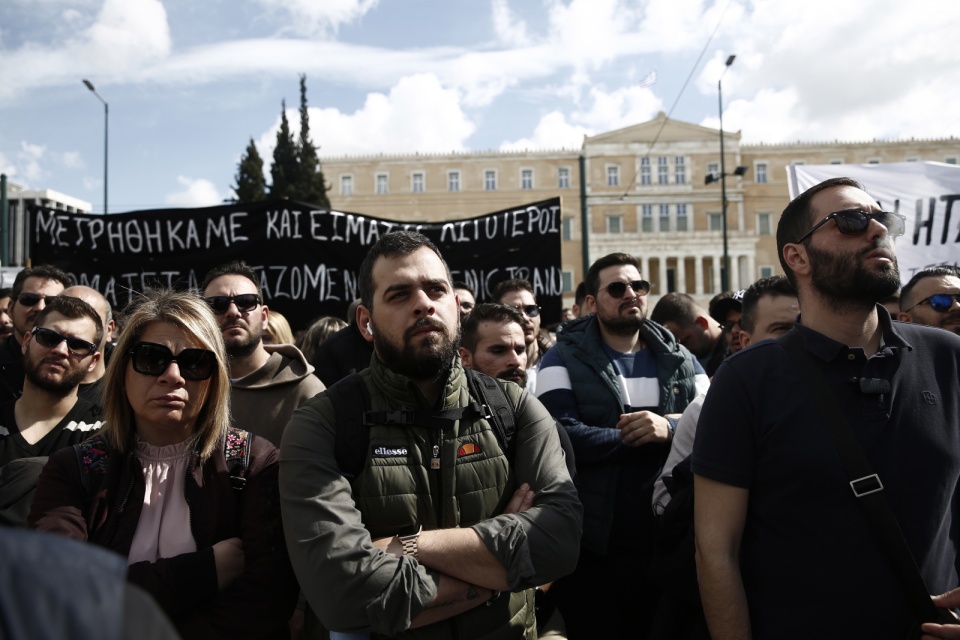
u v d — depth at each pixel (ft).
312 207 20.27
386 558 5.52
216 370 6.84
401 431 6.22
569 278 171.32
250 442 6.98
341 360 12.85
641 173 174.70
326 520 5.65
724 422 6.21
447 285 6.52
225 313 10.48
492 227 20.88
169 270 20.11
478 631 5.92
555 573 6.01
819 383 5.95
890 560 5.47
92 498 6.28
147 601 2.20
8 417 9.40
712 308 14.88
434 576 5.66
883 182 16.93
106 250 20.18
